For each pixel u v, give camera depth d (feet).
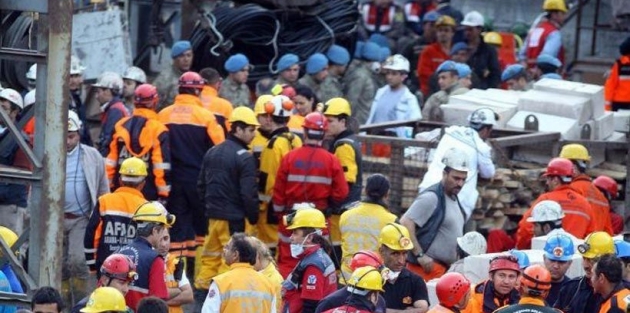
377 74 183.73
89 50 175.22
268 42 182.70
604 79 202.59
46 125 99.25
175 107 142.92
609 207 141.38
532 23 227.81
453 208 123.65
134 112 140.46
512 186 140.77
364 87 179.32
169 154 140.05
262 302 103.50
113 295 93.04
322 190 134.00
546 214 124.06
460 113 155.84
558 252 106.63
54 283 100.58
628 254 108.27
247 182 136.36
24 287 106.11
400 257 107.65
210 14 182.19
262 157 139.95
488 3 234.99
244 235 104.53
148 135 138.82
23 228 132.87
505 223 141.08
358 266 104.88
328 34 183.83
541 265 101.45
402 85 167.63
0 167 106.01
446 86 164.45
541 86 156.15
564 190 130.52
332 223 135.23
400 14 216.95
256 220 137.18
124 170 122.83
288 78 174.09
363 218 121.70
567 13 217.15
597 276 102.22
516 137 145.07
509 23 233.96
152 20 185.37
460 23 202.08
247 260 104.12
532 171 142.41
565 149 136.87
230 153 136.77
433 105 163.12
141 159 137.59
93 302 92.68
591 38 216.54
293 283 112.47
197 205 142.82
